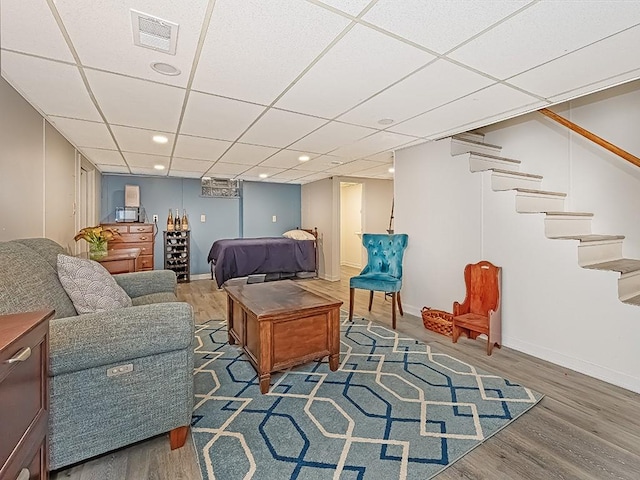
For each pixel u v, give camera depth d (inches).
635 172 113.6
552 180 136.6
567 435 68.0
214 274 235.3
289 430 69.3
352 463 59.7
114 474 56.8
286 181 280.4
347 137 136.6
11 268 55.9
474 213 128.5
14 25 59.7
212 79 82.0
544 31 61.6
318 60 72.7
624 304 88.8
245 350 100.4
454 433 68.3
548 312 105.9
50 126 115.7
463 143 141.4
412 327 139.6
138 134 130.6
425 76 80.5
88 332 52.9
